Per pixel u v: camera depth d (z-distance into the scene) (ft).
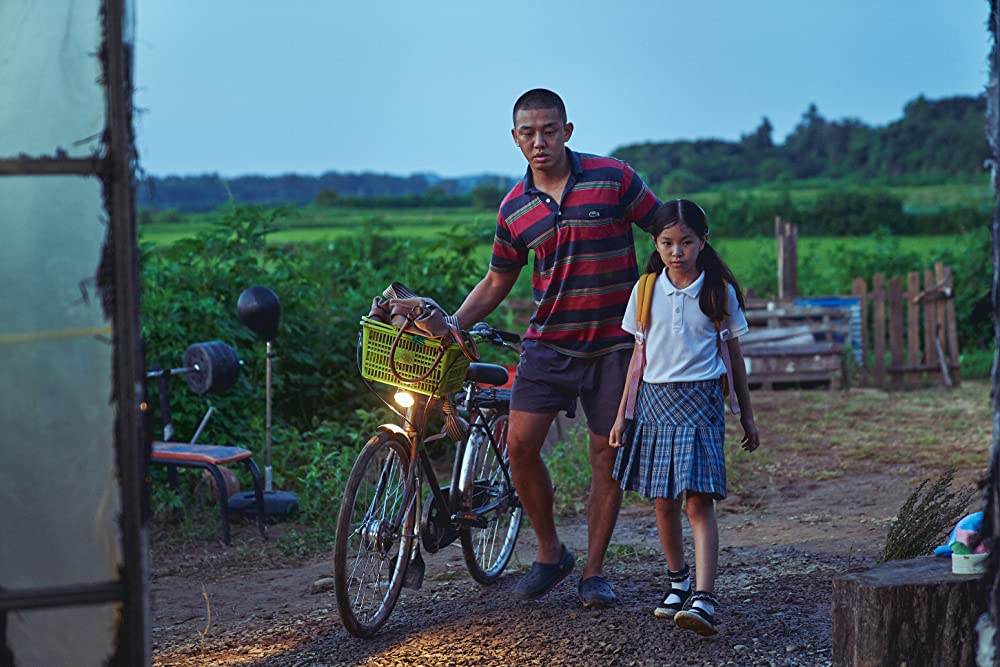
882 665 10.71
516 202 14.98
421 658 13.29
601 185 14.65
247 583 18.40
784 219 108.99
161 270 27.04
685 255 13.46
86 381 8.23
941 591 10.75
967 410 37.22
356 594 15.19
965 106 228.43
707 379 13.60
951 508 14.83
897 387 44.34
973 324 52.95
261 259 30.60
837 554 18.16
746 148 272.51
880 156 227.61
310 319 29.27
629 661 12.86
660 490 13.42
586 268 14.67
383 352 14.24
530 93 14.62
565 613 14.78
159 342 25.21
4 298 8.25
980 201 114.93
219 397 26.03
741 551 18.80
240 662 13.61
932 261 55.93
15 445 8.31
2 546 8.37
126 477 8.25
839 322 45.27
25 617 8.38
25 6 8.13
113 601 8.27
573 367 15.01
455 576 17.65
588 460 25.70
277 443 26.23
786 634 13.47
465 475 16.01
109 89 8.07
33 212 8.20
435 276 32.83
